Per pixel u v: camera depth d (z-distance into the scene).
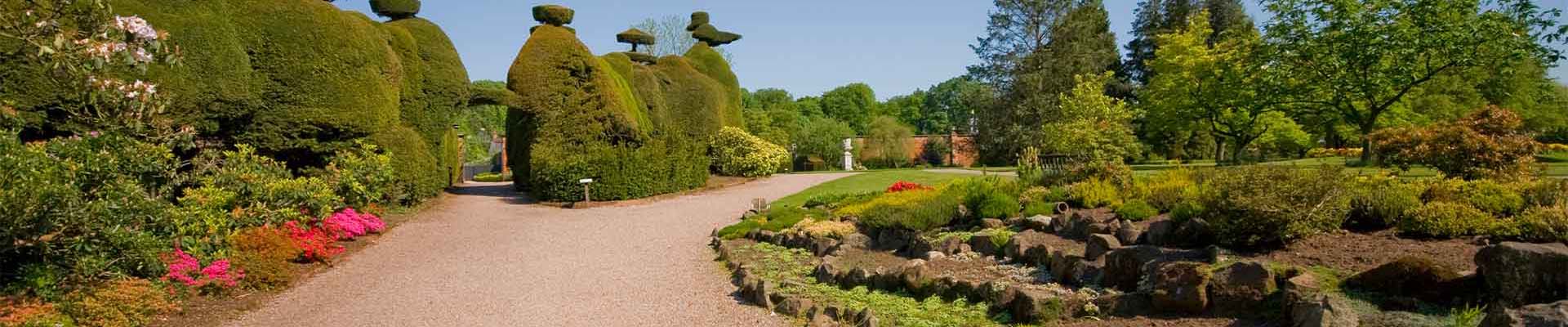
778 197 19.92
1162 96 30.02
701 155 23.62
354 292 9.27
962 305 6.57
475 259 11.45
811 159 46.78
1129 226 7.37
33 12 7.54
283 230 10.90
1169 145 39.06
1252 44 20.58
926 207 9.91
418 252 12.13
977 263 7.89
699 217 16.02
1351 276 5.03
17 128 7.95
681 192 21.53
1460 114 22.44
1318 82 18.55
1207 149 39.25
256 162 12.66
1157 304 5.45
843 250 9.62
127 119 8.64
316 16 15.62
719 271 10.20
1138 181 10.55
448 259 11.48
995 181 11.99
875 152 47.88
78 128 11.84
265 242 9.91
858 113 74.94
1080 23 39.25
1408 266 4.71
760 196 20.22
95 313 6.83
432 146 20.00
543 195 19.62
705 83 30.19
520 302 8.56
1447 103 22.52
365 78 16.30
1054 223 8.47
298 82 15.11
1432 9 16.50
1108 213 8.96
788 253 10.60
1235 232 6.27
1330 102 19.20
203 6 13.84
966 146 48.56
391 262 11.23
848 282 8.05
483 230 14.50
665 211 17.20
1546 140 32.53
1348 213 6.66
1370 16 17.22
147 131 10.45
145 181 10.07
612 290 9.12
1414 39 16.33
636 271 10.32
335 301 8.80
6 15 7.48
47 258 7.41
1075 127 27.14
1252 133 28.28
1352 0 17.50
